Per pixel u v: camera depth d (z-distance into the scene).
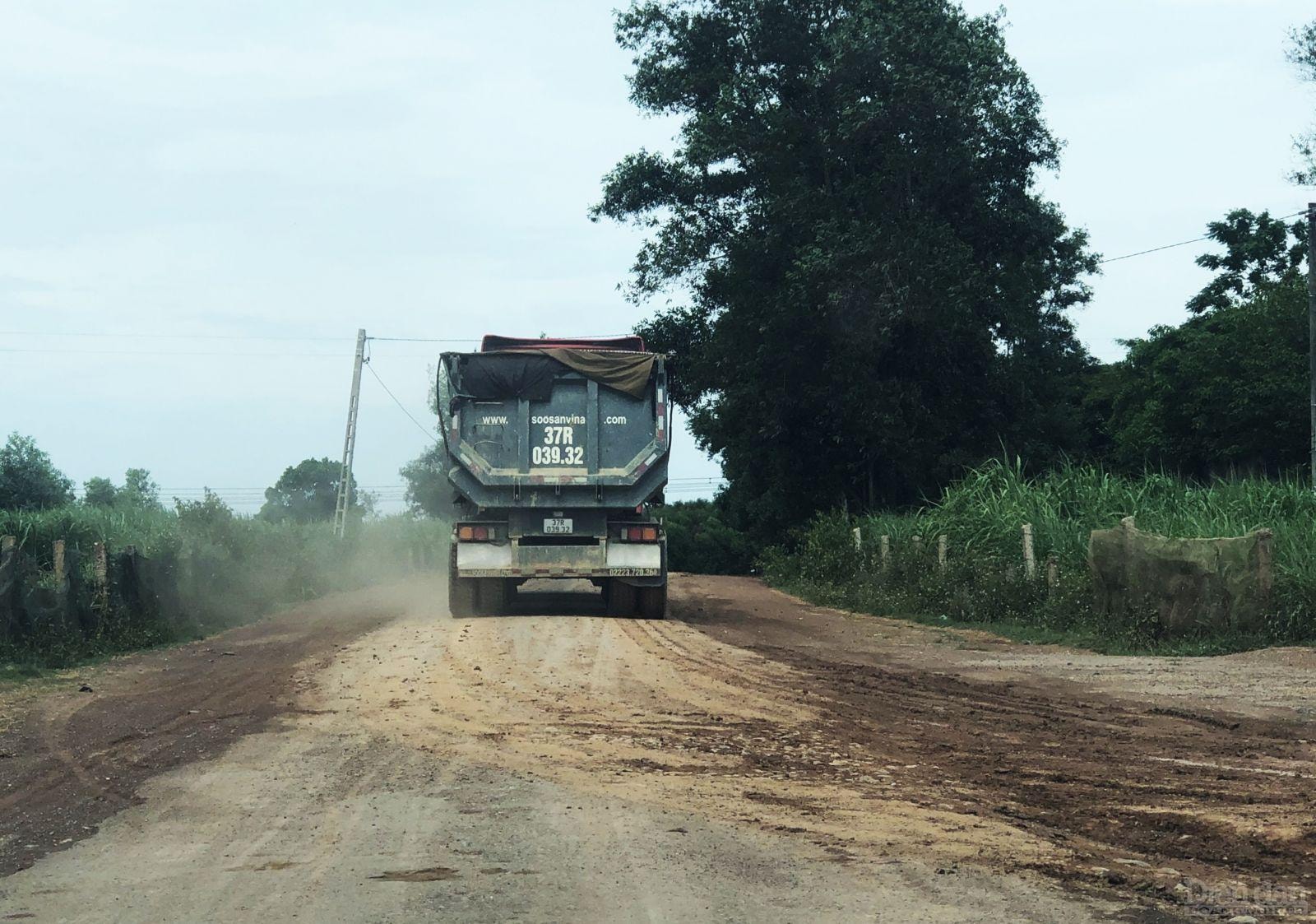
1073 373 56.28
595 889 5.64
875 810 7.18
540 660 13.99
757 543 50.94
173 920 5.25
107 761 8.89
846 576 28.95
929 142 37.25
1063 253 42.75
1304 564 16.27
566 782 7.90
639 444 19.22
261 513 41.91
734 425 44.56
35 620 15.76
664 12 44.09
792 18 41.12
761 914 5.27
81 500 29.33
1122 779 8.07
